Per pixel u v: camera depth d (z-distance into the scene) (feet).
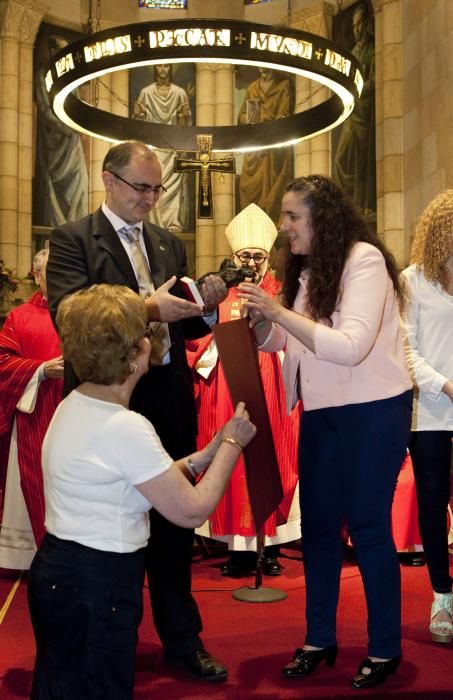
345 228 8.58
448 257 10.01
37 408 12.88
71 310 6.73
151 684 8.55
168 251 9.61
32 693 6.60
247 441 7.18
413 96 29.68
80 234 9.05
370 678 8.36
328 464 8.84
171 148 22.57
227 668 9.05
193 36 16.72
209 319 9.59
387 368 8.55
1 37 35.94
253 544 13.66
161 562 8.97
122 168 8.89
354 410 8.50
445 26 26.58
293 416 14.60
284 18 36.94
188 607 8.99
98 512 6.48
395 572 8.50
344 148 34.58
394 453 8.50
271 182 37.22
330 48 17.89
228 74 37.83
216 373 14.79
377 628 8.46
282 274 9.27
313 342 8.01
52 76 18.40
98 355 6.59
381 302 8.27
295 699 8.14
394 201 30.99
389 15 31.09
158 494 6.47
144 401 8.93
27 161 36.40
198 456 7.28
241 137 22.50
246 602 11.95
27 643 9.99
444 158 26.84
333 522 8.94
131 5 38.58
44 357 13.43
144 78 38.11
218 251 37.14
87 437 6.49
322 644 8.89
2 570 14.21
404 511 14.32
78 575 6.39
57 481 6.54
